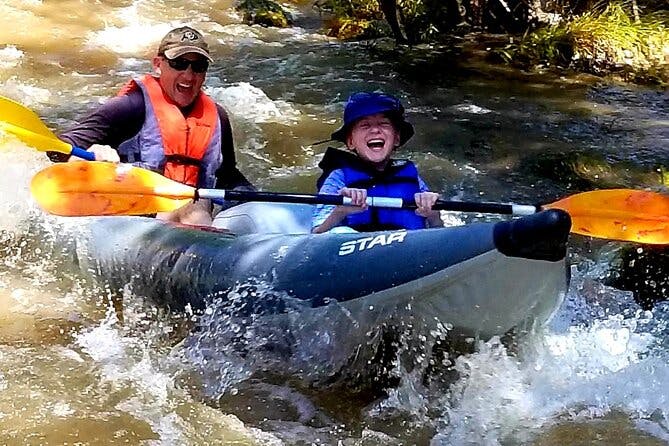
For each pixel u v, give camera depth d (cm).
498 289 274
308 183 485
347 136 358
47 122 545
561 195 494
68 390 290
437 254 277
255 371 309
